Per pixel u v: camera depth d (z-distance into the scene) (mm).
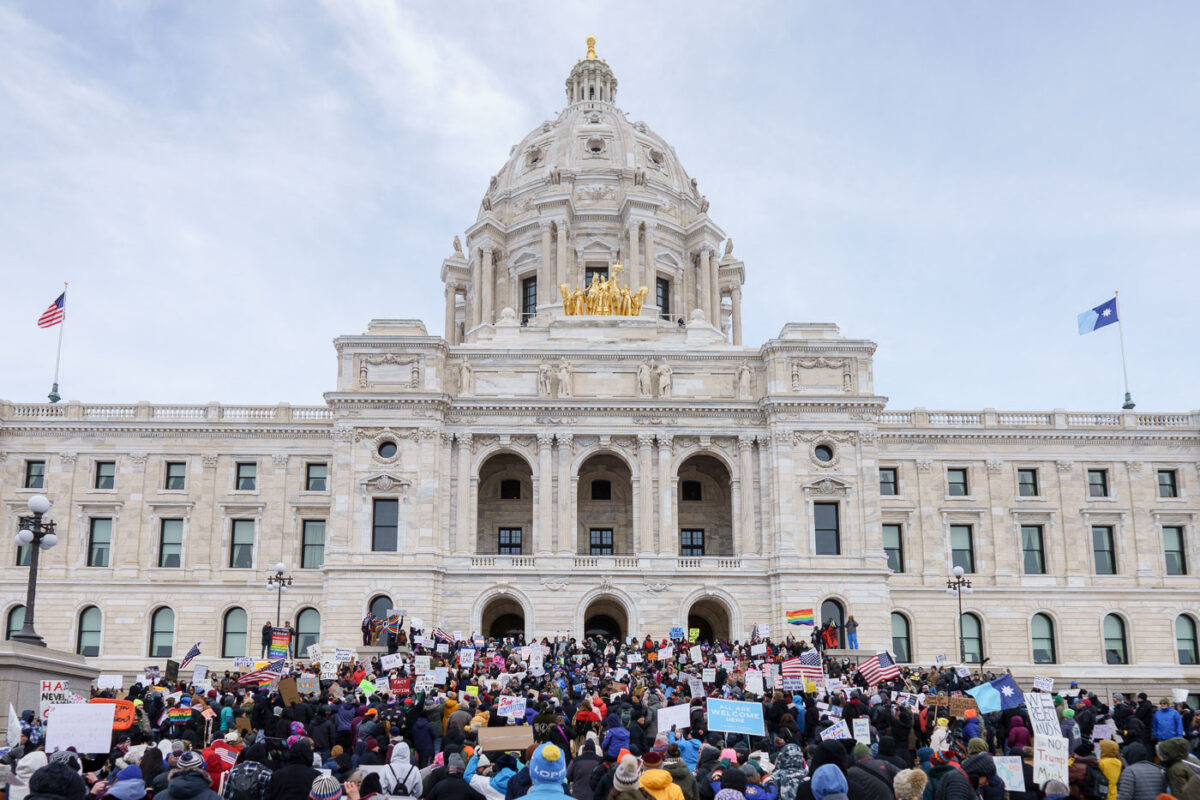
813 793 19062
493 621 88312
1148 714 40281
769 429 82750
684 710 27969
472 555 80375
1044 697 24578
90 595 85562
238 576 86438
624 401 82812
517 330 91312
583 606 79438
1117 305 90000
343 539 79062
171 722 35406
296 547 86938
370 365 82188
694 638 72000
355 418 81000
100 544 87125
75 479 87188
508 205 118250
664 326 91062
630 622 79438
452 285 119562
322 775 19750
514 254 114500
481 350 84500
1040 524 90375
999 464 90688
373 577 78000
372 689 44438
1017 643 87875
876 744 34188
